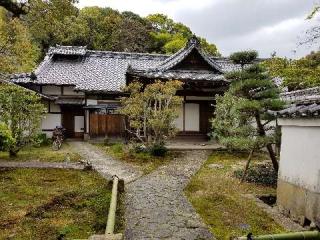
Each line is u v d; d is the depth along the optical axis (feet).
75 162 46.83
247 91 36.04
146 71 65.87
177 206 27.48
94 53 92.27
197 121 70.44
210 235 21.34
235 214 25.86
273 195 31.65
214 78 65.31
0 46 48.37
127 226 22.70
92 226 22.63
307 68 31.22
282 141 28.71
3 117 47.98
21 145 50.65
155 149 52.70
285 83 33.55
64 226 22.63
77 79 80.69
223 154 55.52
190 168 44.52
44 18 33.78
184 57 68.59
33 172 39.52
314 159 23.54
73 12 34.53
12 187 32.83
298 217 25.22
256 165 44.39
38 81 76.64
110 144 68.80
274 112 36.19
